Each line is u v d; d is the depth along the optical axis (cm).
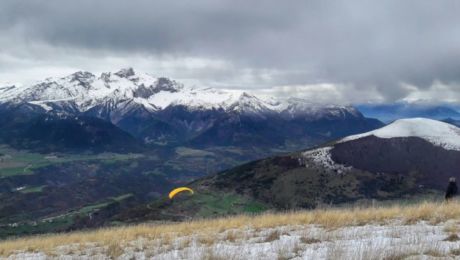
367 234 1452
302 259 1152
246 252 1325
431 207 1839
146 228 2275
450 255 1053
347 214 1917
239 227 1988
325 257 1147
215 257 1266
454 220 1592
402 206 2116
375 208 2095
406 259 1023
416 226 1552
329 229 1639
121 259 1514
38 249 2053
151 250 1575
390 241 1289
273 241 1509
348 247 1229
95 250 1780
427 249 1107
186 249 1488
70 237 2328
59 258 1655
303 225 1845
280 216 2130
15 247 2169
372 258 1047
